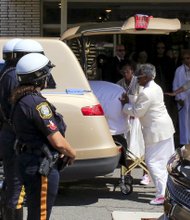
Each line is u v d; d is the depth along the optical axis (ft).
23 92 25.95
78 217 37.11
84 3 70.08
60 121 26.96
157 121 39.86
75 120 37.65
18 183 30.42
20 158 25.95
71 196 42.91
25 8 65.41
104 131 38.19
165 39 67.82
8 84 30.27
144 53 60.49
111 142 38.50
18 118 25.89
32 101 25.68
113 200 41.81
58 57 38.91
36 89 26.23
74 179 37.96
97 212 38.40
